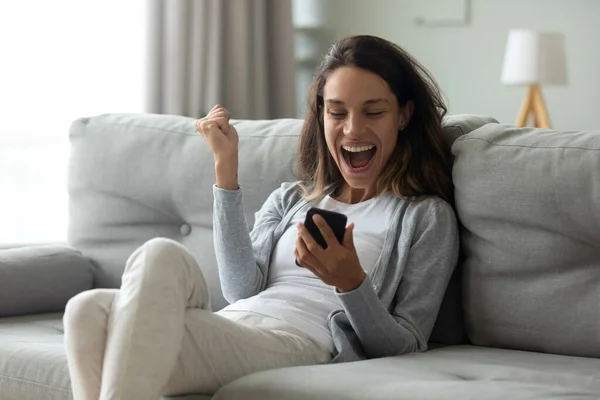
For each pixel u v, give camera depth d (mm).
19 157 3998
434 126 2139
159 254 1689
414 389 1534
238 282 2119
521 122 4668
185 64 4469
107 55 4254
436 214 2039
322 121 2232
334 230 1753
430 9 5109
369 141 2061
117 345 1647
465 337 2109
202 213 2512
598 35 4832
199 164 2525
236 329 1791
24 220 4027
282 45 4902
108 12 4246
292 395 1581
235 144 2137
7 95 3941
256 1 4785
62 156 4137
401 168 2115
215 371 1753
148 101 4379
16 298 2453
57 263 2570
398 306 1977
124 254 2633
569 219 1881
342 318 1933
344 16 5281
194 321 1732
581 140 1909
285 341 1872
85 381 1689
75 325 1688
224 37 4715
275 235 2195
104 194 2686
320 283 2051
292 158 2369
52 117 4082
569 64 4898
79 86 4164
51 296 2535
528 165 1936
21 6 3959
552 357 1879
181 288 1698
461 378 1700
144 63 4359
